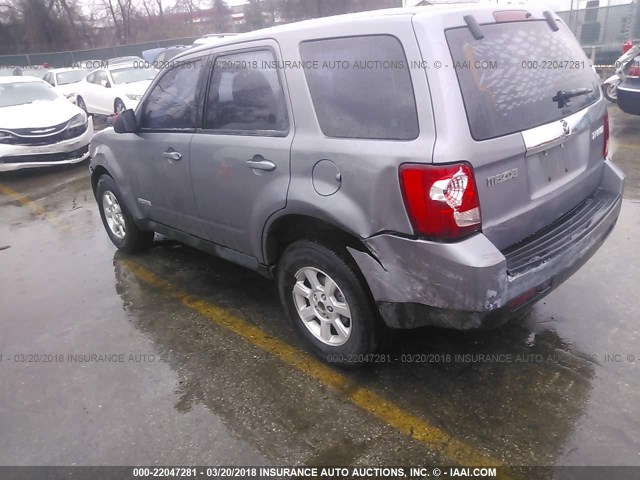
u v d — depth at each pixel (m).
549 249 2.63
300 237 3.05
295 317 3.22
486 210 2.42
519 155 2.52
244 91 3.15
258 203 3.08
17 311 4.06
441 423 2.63
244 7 35.59
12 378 3.24
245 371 3.15
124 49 34.50
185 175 3.66
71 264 4.89
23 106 8.91
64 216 6.39
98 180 5.00
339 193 2.64
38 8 38.44
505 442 2.49
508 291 2.37
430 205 2.31
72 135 8.73
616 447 2.41
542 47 2.84
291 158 2.84
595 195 3.23
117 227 4.97
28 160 8.32
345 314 2.89
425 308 2.51
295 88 2.82
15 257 5.18
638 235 4.43
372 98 2.50
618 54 14.03
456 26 2.44
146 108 4.04
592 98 3.14
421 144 2.32
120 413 2.88
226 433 2.69
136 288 4.30
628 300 3.51
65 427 2.81
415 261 2.44
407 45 2.38
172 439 2.67
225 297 4.05
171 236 4.27
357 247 2.67
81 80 15.52
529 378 2.89
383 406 2.78
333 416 2.74
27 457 2.63
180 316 3.81
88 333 3.69
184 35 39.91
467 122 2.32
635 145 7.29
